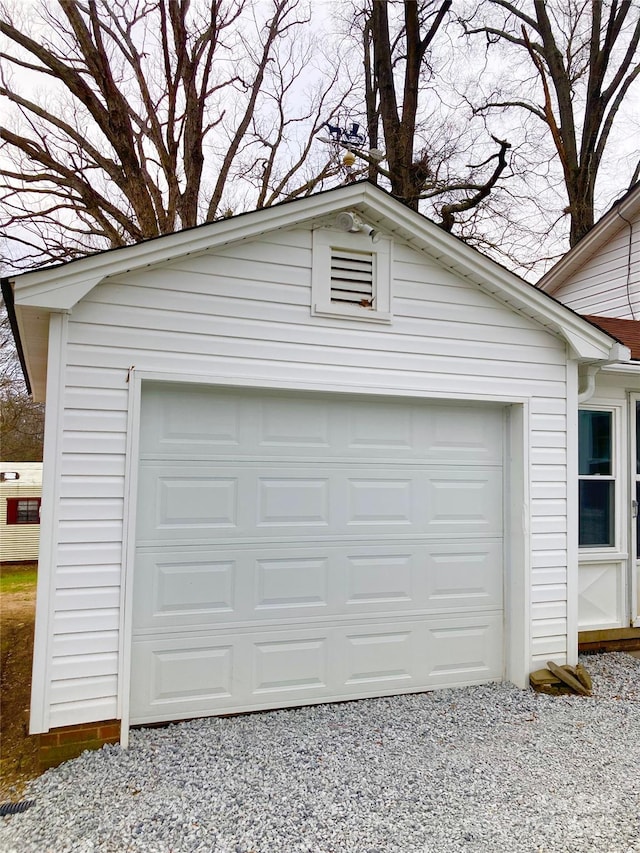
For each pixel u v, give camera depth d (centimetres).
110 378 356
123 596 347
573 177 1286
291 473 415
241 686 394
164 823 275
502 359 458
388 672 434
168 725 374
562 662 464
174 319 373
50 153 1086
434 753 347
